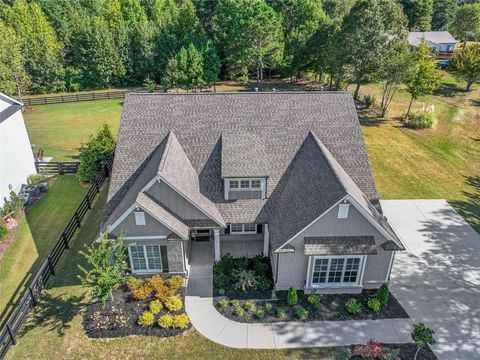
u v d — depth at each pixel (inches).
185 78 2012.8
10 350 627.2
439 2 3649.1
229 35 2210.9
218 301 722.2
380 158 1339.8
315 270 724.0
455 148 1441.9
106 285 652.1
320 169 753.0
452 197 1109.7
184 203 745.0
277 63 2237.9
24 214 1010.7
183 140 855.7
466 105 1897.1
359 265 719.7
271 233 745.0
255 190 794.2
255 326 671.8
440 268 818.8
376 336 652.1
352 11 1669.5
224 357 617.0
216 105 898.1
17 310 654.5
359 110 1809.8
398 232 939.3
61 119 1785.2
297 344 638.5
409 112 1705.2
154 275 772.0
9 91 1907.0
